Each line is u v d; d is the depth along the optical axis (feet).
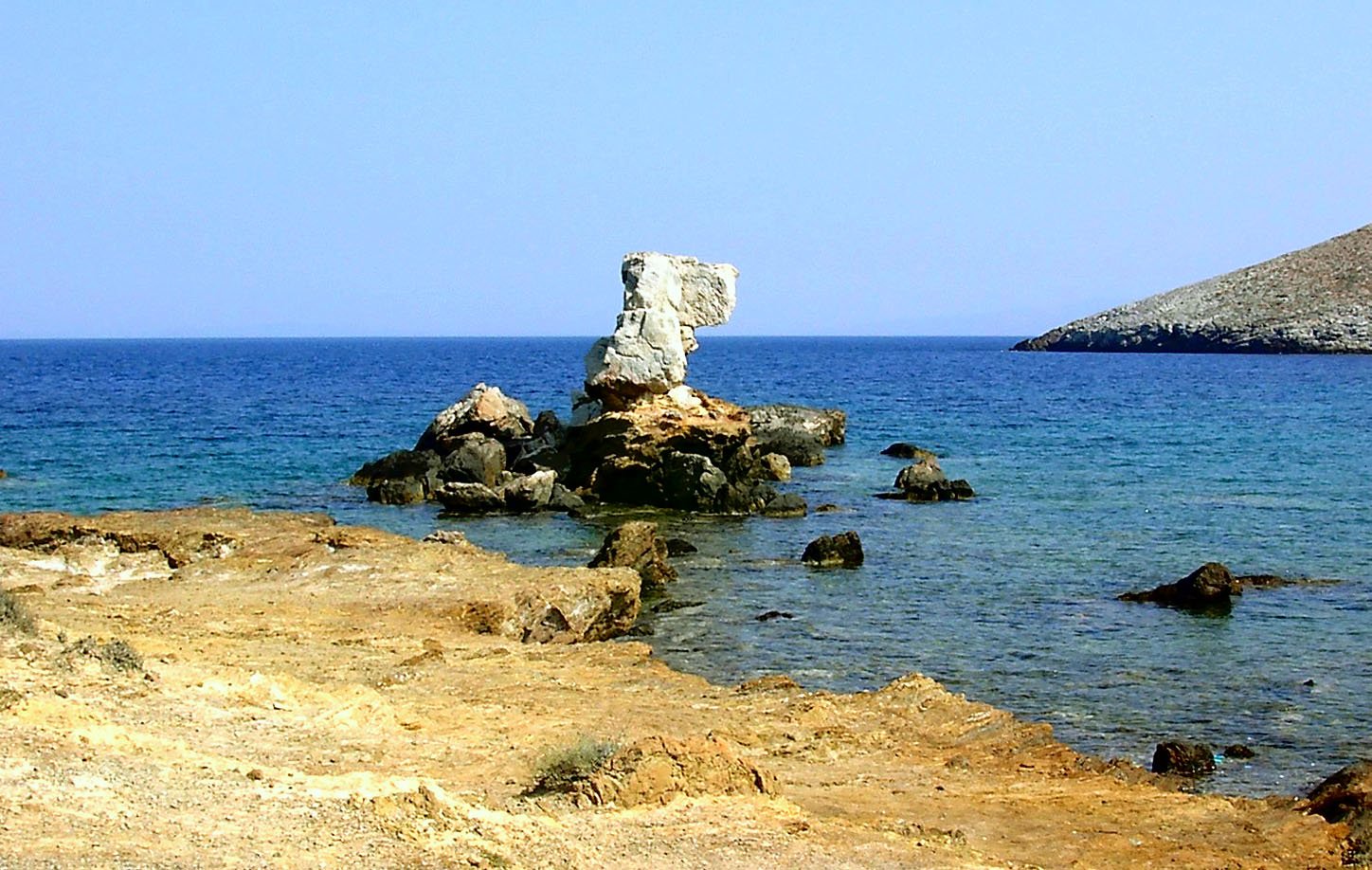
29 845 30.40
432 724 54.39
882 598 103.04
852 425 267.18
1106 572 112.98
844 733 61.67
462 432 181.78
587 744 46.50
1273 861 45.32
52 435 223.30
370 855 33.55
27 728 39.70
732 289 176.24
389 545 100.42
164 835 32.73
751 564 117.60
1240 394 343.05
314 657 69.21
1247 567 114.83
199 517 107.96
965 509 151.43
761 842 40.11
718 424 159.22
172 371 514.27
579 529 139.54
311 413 280.72
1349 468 185.16
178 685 51.44
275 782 38.83
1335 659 84.43
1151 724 71.10
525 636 84.94
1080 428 252.21
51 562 95.61
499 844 36.35
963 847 43.50
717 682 78.74
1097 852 45.55
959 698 68.90
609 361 166.30
